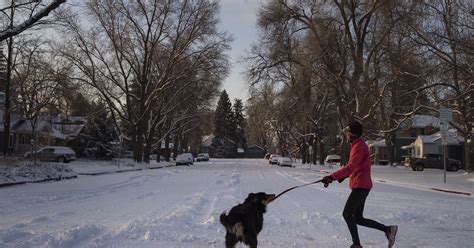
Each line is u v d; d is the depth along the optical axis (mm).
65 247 7875
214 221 10867
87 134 60000
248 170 44469
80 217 11492
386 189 23250
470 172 40969
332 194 19250
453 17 29594
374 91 41312
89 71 47688
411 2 32188
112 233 9172
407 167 56156
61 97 50281
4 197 15391
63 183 22625
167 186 22172
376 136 67125
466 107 41312
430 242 9086
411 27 30844
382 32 40344
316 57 43125
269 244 8641
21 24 18469
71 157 53562
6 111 45969
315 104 62531
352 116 44438
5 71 53094
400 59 34688
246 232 7383
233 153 139500
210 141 154250
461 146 65875
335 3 43344
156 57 54594
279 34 44031
